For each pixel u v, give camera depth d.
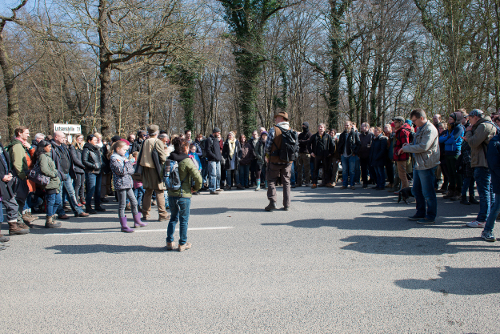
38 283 3.74
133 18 12.49
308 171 10.75
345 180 10.14
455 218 6.05
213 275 3.84
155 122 27.72
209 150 9.88
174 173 4.62
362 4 19.83
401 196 7.49
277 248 4.68
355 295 3.30
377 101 22.17
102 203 9.12
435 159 5.55
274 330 2.75
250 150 10.72
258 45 22.12
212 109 31.25
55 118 24.23
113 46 13.84
